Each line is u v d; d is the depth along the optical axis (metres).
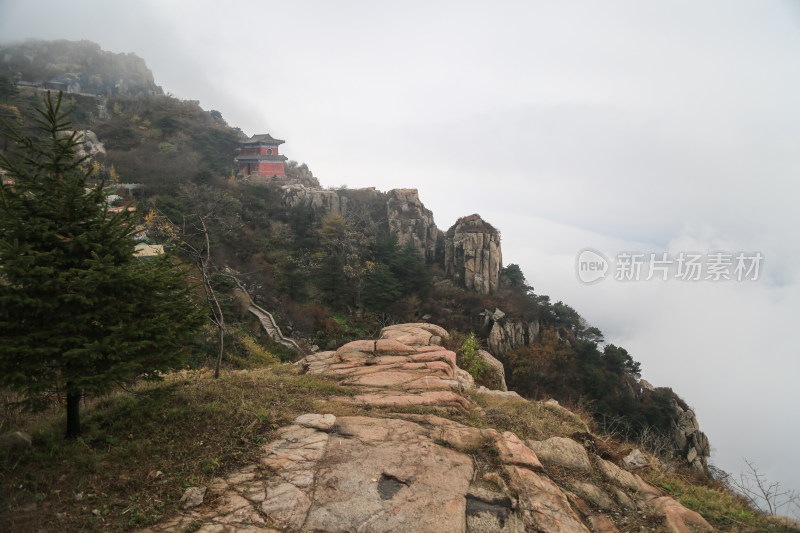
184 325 6.43
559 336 54.84
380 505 4.99
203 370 11.23
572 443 6.93
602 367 49.44
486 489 5.50
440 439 6.62
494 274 60.56
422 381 9.54
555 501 5.37
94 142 69.38
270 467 5.67
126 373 5.69
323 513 4.81
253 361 26.58
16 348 4.95
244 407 7.19
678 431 43.28
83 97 95.56
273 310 43.41
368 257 60.66
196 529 4.43
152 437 6.14
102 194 6.11
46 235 5.51
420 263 56.25
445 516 4.89
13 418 6.96
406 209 73.00
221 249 48.38
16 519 4.29
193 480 5.25
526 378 47.91
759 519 5.81
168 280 6.44
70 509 4.57
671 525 5.21
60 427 6.34
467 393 9.97
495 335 51.78
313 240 60.81
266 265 51.44
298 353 34.66
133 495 4.90
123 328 5.69
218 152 90.12
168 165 65.88
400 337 13.88
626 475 6.39
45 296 5.36
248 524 4.56
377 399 8.37
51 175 5.86
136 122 85.06
